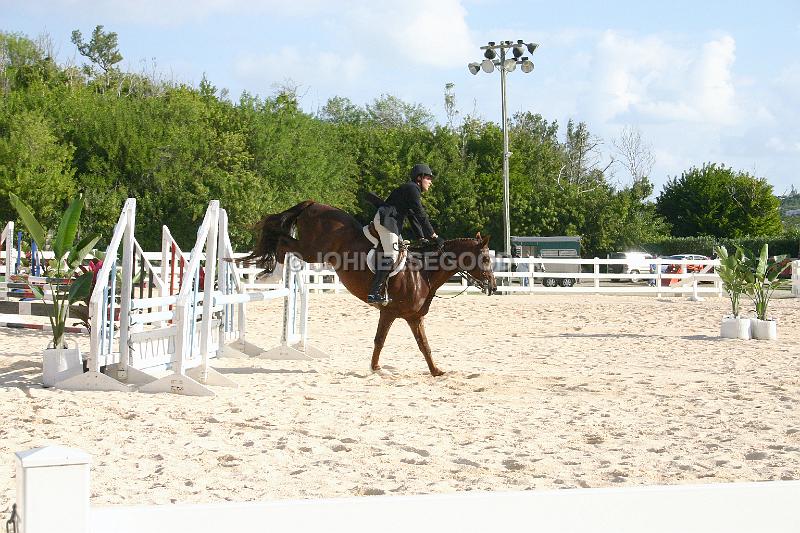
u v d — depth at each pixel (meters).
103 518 2.25
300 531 2.33
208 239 10.26
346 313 21.31
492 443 7.09
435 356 13.67
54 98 47.88
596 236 60.34
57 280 10.02
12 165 40.25
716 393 9.88
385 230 10.70
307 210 11.20
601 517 2.45
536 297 26.94
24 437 6.94
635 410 8.75
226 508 2.31
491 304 23.91
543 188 63.41
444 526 2.39
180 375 9.43
